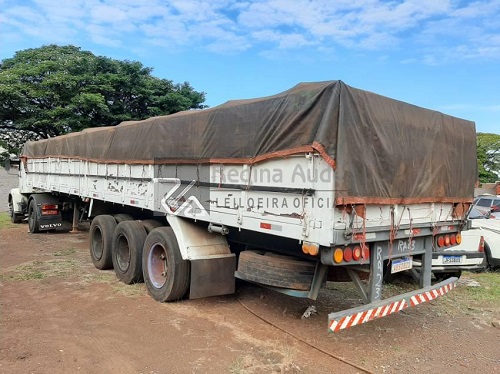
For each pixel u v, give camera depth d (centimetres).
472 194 573
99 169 849
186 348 433
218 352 424
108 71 2236
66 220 1240
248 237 532
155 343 444
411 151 462
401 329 514
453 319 563
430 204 499
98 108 2064
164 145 619
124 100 2262
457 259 692
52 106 2148
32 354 411
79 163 953
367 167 399
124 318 520
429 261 507
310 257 455
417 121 476
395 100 448
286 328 496
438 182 505
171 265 568
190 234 570
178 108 2291
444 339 487
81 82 2130
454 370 406
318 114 379
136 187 704
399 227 443
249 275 487
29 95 2047
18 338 450
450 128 532
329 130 368
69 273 747
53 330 476
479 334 508
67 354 413
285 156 408
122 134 752
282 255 487
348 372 391
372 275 421
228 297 619
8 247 1007
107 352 420
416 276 539
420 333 504
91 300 591
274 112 425
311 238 380
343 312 383
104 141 824
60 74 2056
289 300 609
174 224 578
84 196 923
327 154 365
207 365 395
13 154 2344
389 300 424
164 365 394
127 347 433
